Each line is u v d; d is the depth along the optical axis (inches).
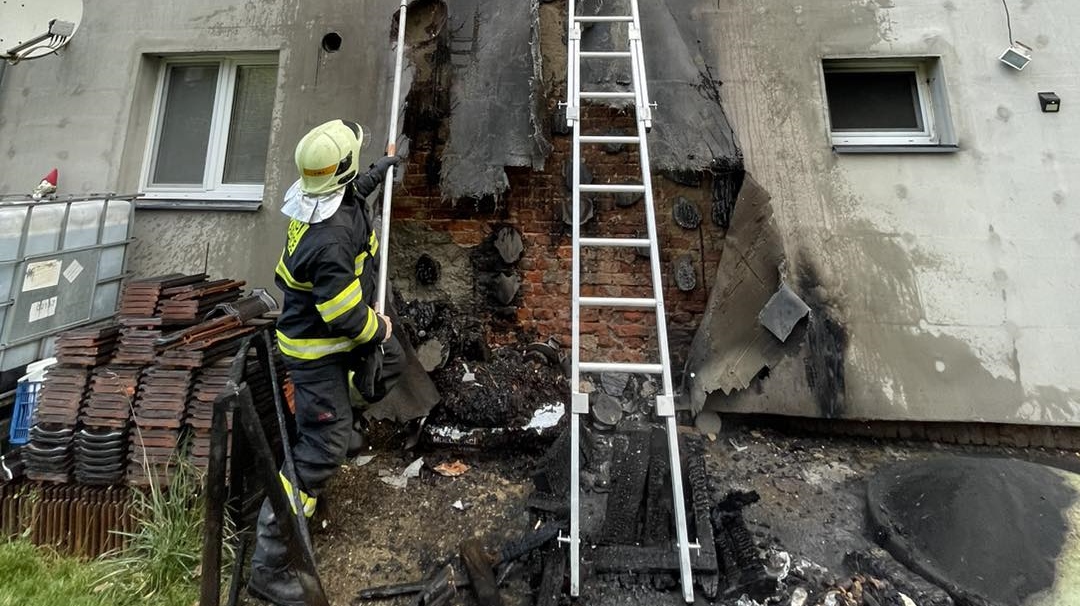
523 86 116.0
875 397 109.7
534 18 118.3
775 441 114.1
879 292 113.9
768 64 123.0
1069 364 108.0
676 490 79.4
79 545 88.0
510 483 103.3
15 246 104.4
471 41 120.0
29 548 87.1
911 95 127.5
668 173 122.8
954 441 113.3
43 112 138.7
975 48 120.2
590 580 79.5
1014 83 118.1
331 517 93.5
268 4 136.6
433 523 93.4
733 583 77.6
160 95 141.9
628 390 118.9
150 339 97.0
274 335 103.8
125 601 76.7
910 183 116.8
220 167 138.8
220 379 92.6
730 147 118.1
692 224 122.3
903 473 95.3
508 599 78.2
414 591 78.8
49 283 110.5
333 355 77.0
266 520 75.0
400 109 119.3
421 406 111.2
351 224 73.0
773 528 90.6
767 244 111.5
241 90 140.7
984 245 113.4
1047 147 115.3
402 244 126.4
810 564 82.4
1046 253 111.9
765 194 113.0
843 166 118.5
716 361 110.5
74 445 92.0
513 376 119.6
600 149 125.4
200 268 128.0
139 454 90.7
